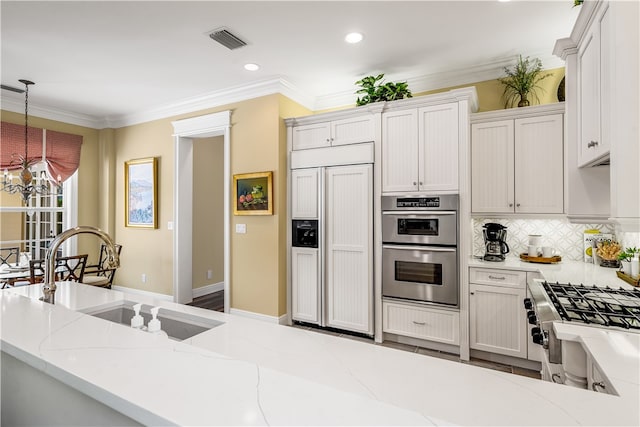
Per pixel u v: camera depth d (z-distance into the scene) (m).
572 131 1.93
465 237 2.85
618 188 1.17
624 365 1.02
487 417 0.69
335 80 3.70
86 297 1.79
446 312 2.93
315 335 1.22
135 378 0.73
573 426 0.65
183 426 0.56
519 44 2.90
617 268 2.56
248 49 2.99
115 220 5.06
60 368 0.78
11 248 4.27
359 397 0.66
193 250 4.94
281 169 3.70
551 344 1.40
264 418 0.58
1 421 1.20
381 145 3.22
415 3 2.32
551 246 3.07
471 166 3.07
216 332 1.26
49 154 4.50
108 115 4.92
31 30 2.65
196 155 5.02
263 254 3.74
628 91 1.16
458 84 3.45
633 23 1.16
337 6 2.36
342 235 3.39
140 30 2.67
